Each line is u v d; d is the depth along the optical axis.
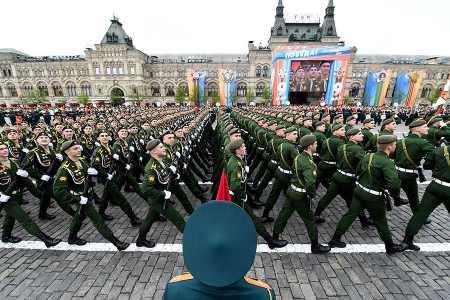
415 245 4.40
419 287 3.60
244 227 1.25
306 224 4.27
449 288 3.58
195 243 1.25
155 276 3.87
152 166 4.36
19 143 8.28
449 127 6.74
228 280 1.17
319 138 7.70
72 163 4.33
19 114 24.25
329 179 6.41
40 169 5.89
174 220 4.32
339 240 4.50
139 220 5.62
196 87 54.34
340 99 43.69
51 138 9.89
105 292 3.55
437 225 5.30
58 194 4.11
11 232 5.21
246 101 58.41
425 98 57.50
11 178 4.34
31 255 4.42
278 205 6.55
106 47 53.91
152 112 19.16
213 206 1.27
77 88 57.38
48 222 5.67
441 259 4.20
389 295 3.47
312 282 3.73
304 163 4.04
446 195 3.94
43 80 57.84
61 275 3.91
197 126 10.98
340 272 3.93
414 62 59.72
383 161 3.78
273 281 3.76
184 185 8.09
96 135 9.38
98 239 4.95
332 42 57.50
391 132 6.15
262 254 4.41
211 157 11.59
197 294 1.25
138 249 4.57
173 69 58.38
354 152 4.91
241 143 4.22
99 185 8.17
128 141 7.54
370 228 5.25
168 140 5.89
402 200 6.05
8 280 3.80
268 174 6.30
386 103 56.81
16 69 58.03
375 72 52.69
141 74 55.56
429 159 4.21
